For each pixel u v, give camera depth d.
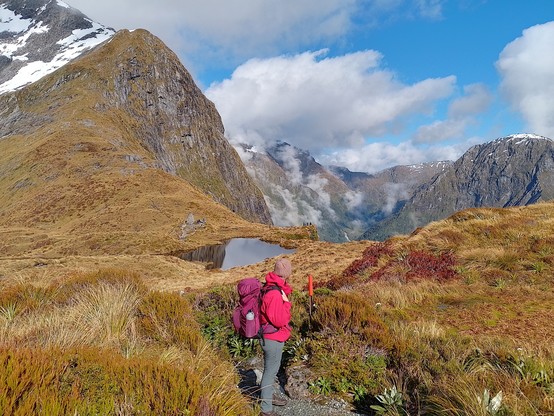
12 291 8.34
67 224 106.31
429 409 4.86
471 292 11.11
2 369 3.03
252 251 79.06
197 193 131.00
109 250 78.25
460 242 16.44
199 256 74.00
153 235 84.88
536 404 4.35
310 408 5.62
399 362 6.32
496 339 7.05
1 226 110.50
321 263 28.72
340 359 6.51
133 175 131.25
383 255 17.73
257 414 4.85
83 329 5.91
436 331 7.45
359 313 7.41
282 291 5.21
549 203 21.41
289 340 7.65
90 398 3.27
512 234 15.91
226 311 8.94
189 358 5.58
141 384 3.66
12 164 146.12
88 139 154.12
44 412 2.86
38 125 176.38
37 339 5.30
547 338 7.30
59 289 9.18
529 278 11.59
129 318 6.79
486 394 4.27
